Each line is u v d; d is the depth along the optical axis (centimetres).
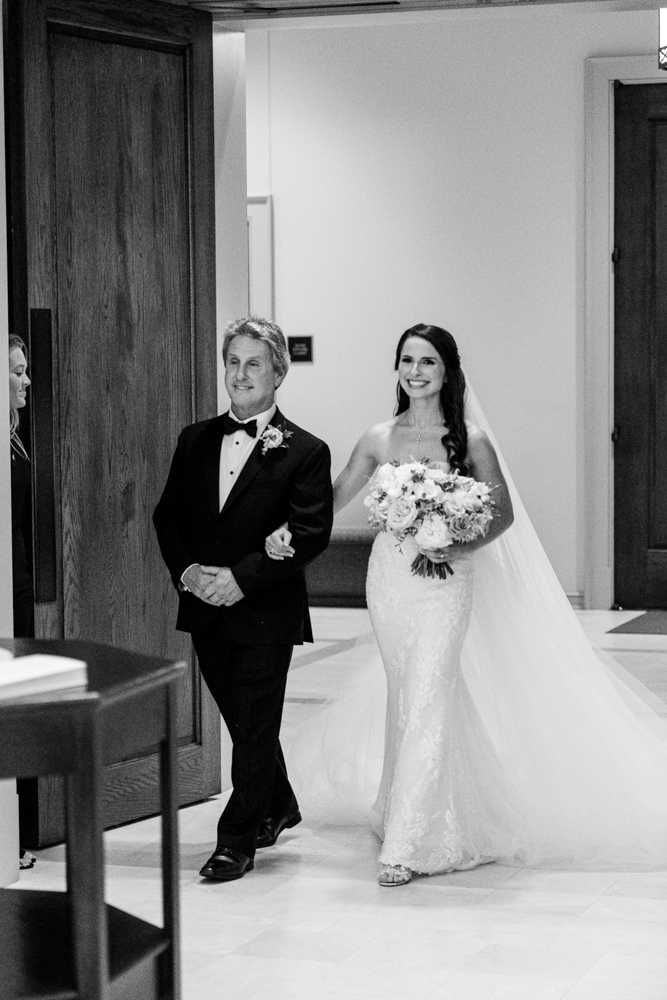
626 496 947
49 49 443
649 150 930
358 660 503
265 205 991
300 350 994
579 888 405
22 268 436
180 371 486
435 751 419
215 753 504
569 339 945
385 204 971
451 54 952
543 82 938
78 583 458
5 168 429
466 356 963
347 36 968
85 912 189
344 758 490
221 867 411
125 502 471
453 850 419
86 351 457
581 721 452
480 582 457
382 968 340
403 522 413
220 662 414
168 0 473
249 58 984
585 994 321
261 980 333
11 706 183
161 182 477
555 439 950
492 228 954
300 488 414
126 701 199
